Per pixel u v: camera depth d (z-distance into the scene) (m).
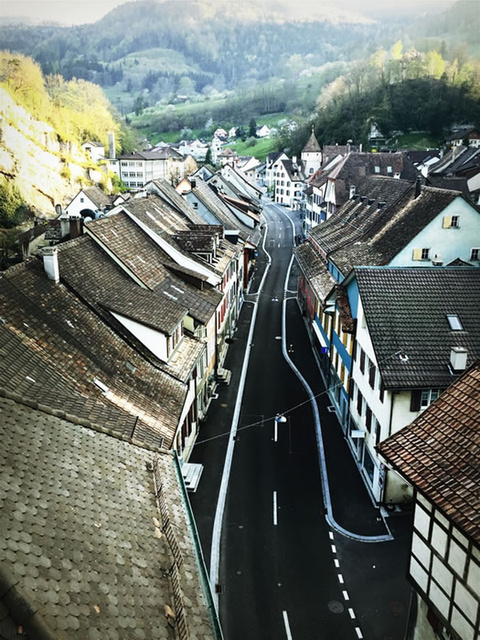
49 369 19.97
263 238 99.12
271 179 168.88
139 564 11.32
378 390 26.78
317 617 20.66
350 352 32.38
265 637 19.72
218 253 45.16
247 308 59.84
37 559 9.37
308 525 25.75
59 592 9.02
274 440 33.19
